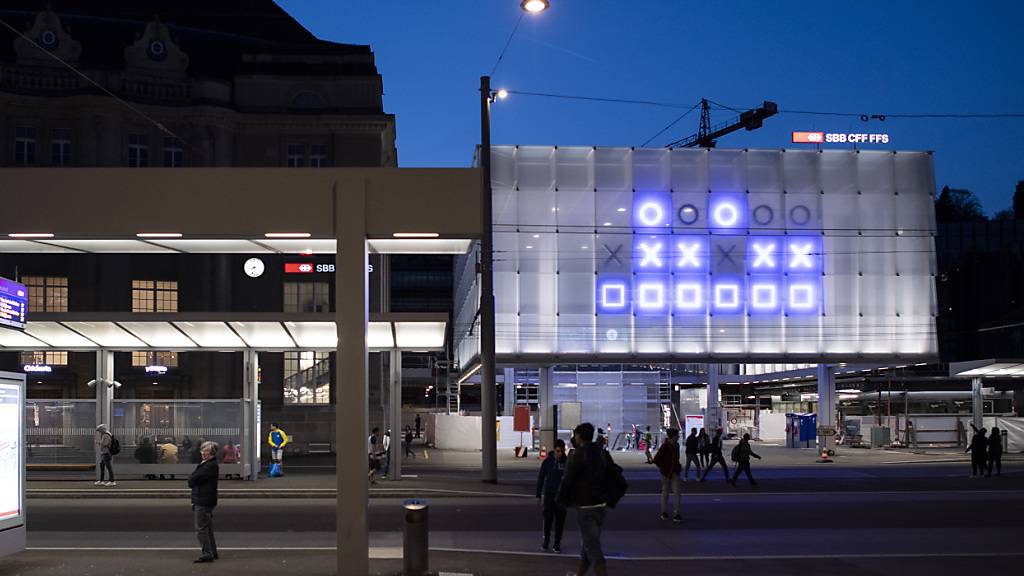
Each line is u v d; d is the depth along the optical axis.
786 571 13.12
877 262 49.50
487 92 30.42
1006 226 121.50
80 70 45.12
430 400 108.62
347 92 47.84
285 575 12.41
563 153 48.12
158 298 45.31
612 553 14.87
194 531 17.28
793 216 49.31
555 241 47.59
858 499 23.97
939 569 13.37
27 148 44.47
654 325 47.75
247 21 55.28
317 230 12.97
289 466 34.88
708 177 48.91
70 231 12.90
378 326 24.08
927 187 50.22
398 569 12.98
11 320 17.97
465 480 29.00
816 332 48.75
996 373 44.22
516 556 14.21
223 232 12.95
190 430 28.03
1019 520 19.44
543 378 47.75
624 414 49.75
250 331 24.89
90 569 12.88
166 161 45.69
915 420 48.12
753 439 59.41
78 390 44.59
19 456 12.94
